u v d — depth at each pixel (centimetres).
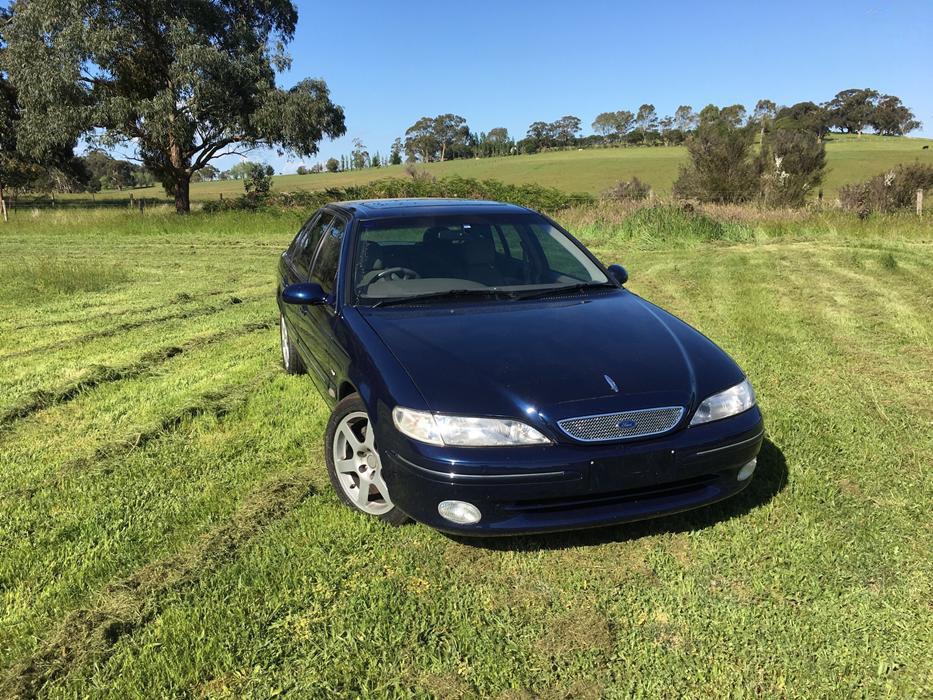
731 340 663
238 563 308
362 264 411
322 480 389
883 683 234
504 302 388
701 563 304
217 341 728
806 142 2545
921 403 488
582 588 289
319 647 257
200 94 3216
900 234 1509
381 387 303
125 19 3262
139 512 357
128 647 258
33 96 3191
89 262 1412
